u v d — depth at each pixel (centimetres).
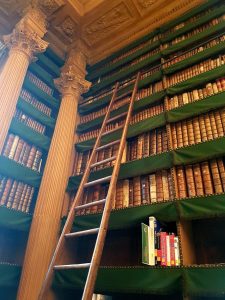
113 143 321
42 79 517
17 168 374
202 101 319
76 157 449
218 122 298
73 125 476
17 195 368
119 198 322
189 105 329
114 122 420
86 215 334
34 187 403
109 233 369
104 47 592
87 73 585
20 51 452
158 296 314
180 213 261
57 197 387
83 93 543
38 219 363
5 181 359
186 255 251
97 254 183
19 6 518
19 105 425
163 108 372
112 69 528
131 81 462
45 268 335
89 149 435
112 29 566
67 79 525
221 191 253
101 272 273
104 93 496
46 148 439
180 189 280
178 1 502
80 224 333
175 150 301
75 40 592
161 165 304
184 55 409
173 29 481
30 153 414
